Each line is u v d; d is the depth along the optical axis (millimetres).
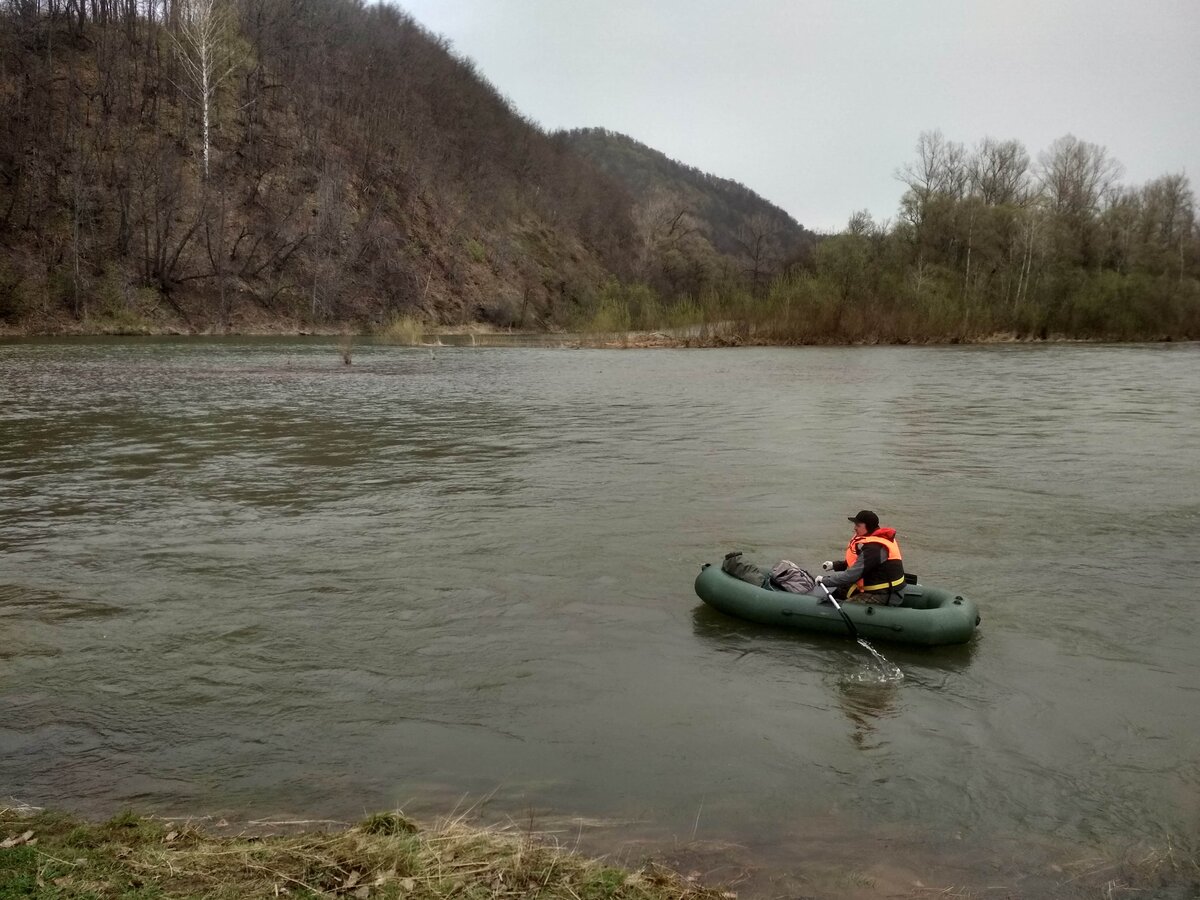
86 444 16391
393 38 101125
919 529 10969
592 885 3922
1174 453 16031
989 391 26375
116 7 65625
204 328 53094
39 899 3590
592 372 32844
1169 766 5477
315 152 68875
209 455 15484
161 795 4980
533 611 8086
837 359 40250
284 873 3914
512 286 77750
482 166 91250
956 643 7164
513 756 5508
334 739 5703
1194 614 8141
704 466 14742
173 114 62281
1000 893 4164
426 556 9727
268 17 78188
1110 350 47781
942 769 5402
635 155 187250
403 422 19562
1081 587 8875
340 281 61844
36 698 6262
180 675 6672
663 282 90125
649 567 9375
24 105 53562
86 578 8930
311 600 8336
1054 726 5996
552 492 12805
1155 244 70312
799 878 4234
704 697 6375
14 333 45969
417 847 4199
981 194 74438
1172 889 4223
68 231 51188
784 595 7602
